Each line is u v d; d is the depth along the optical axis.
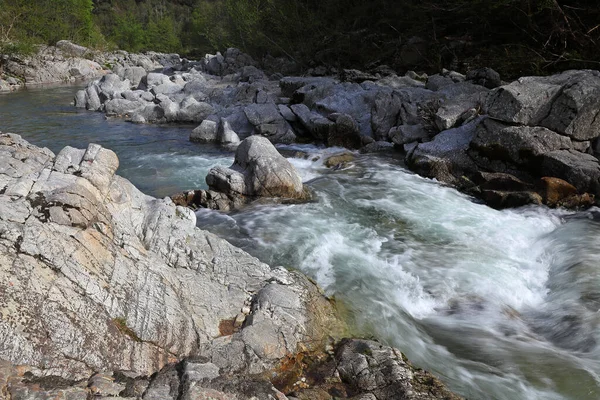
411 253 7.32
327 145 13.74
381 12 25.11
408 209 9.02
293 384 4.44
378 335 5.41
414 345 5.35
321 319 5.41
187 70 36.97
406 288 6.41
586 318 5.75
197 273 5.35
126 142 14.35
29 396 3.45
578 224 8.27
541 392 4.68
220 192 9.05
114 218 5.21
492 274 6.86
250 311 5.15
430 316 5.98
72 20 45.50
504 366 5.06
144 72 29.38
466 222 8.53
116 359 4.12
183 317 4.70
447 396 4.31
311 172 11.27
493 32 21.20
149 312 4.55
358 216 8.62
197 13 57.59
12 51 31.95
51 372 3.77
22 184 4.88
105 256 4.73
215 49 46.38
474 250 7.54
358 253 7.21
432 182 10.53
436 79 16.86
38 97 23.36
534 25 18.14
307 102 16.77
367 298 6.07
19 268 4.13
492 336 5.59
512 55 18.78
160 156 12.76
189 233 5.78
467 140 11.23
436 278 6.67
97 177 5.37
